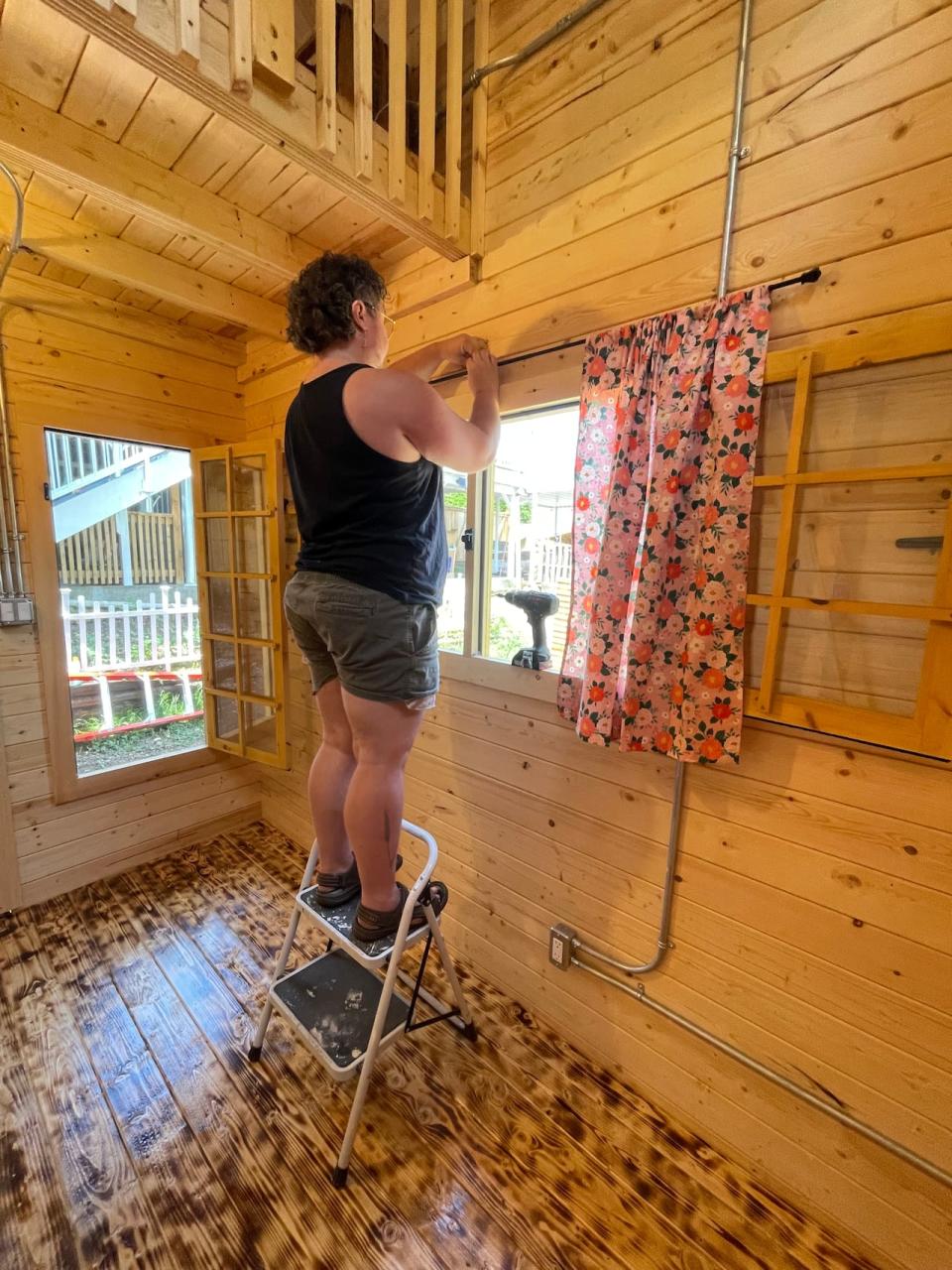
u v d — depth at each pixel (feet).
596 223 4.49
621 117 4.27
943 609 3.04
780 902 4.00
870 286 3.27
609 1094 4.95
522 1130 4.60
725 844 4.24
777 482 3.55
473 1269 3.70
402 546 3.51
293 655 8.61
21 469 6.98
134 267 6.11
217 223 5.13
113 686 14.42
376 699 3.57
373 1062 4.13
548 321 4.88
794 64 3.44
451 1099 4.84
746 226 3.70
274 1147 4.40
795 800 3.87
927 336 3.02
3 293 6.61
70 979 6.13
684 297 4.05
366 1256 3.74
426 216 4.58
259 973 6.26
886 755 3.47
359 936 4.15
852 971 3.74
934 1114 3.49
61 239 5.62
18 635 7.12
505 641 6.39
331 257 3.62
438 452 3.45
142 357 7.91
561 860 5.38
